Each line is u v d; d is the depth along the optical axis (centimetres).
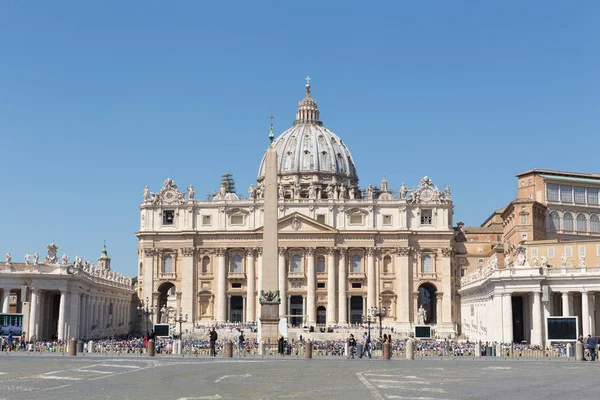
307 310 16175
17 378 4194
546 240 13212
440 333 15638
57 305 11394
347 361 6462
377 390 3734
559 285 9512
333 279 16275
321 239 16312
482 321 11506
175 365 5541
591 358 6775
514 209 14300
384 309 15138
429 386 3994
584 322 9338
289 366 5556
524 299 10294
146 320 15962
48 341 9156
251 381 4209
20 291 10425
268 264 7738
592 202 15100
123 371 4834
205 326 15450
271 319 7750
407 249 16262
